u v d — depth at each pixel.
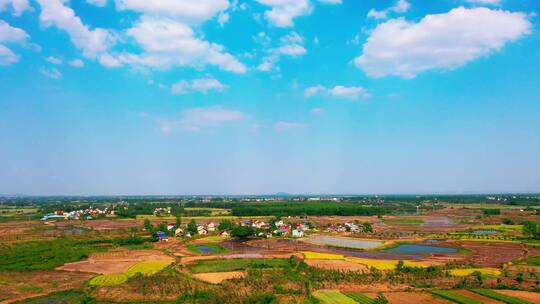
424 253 138.25
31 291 88.25
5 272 107.06
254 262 118.06
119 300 81.06
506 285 87.69
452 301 75.19
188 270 108.00
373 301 74.44
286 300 77.06
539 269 107.75
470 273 100.75
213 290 85.12
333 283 90.19
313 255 132.38
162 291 86.00
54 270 109.81
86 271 108.12
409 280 92.69
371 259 125.25
